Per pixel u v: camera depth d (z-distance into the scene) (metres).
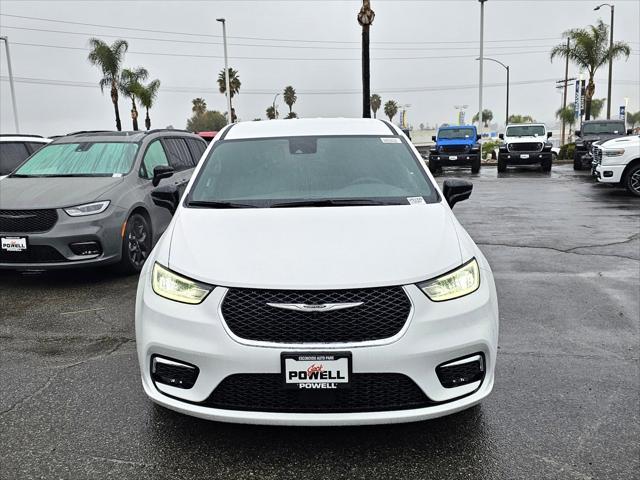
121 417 3.46
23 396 3.75
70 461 3.01
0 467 2.96
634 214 11.45
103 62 40.28
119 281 6.62
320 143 4.51
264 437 3.22
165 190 4.37
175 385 2.98
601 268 7.06
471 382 3.00
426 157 34.44
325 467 2.95
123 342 4.71
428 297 2.92
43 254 6.08
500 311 5.45
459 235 3.44
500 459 3.01
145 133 7.91
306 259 3.01
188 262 3.10
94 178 6.88
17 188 6.52
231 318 2.87
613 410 3.52
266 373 2.80
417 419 2.85
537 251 8.12
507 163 24.64
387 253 3.08
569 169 25.81
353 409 2.84
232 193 4.00
